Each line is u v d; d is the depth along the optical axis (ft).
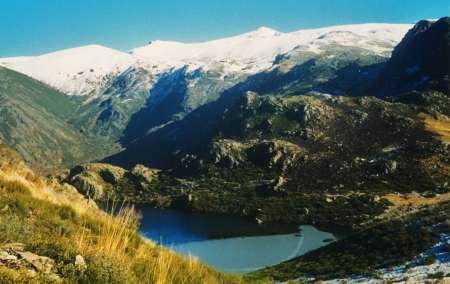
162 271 20.63
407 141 389.80
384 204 285.02
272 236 255.70
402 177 330.34
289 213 303.48
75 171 484.74
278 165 409.28
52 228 25.35
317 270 128.16
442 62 598.75
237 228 284.82
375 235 139.03
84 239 24.11
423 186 306.76
